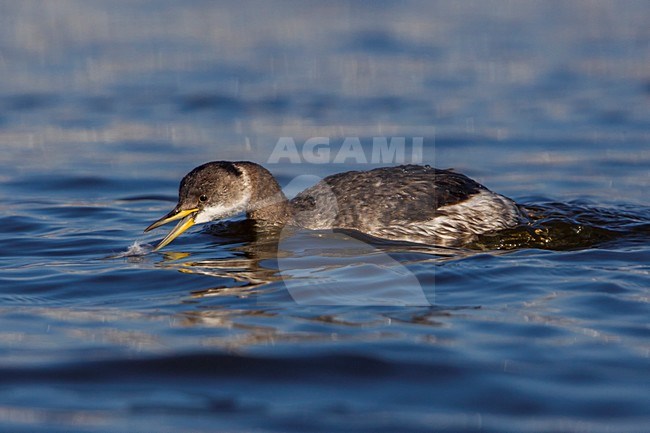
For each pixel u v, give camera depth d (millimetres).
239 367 8828
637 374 8477
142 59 27875
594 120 22203
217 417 7945
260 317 10023
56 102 23766
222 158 19516
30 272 11844
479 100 23859
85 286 11266
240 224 14250
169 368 8844
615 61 27344
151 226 13570
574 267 11641
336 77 26125
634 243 12930
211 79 25922
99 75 26281
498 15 33594
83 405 8188
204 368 8828
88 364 8930
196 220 13836
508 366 8680
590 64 27094
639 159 19297
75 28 31094
